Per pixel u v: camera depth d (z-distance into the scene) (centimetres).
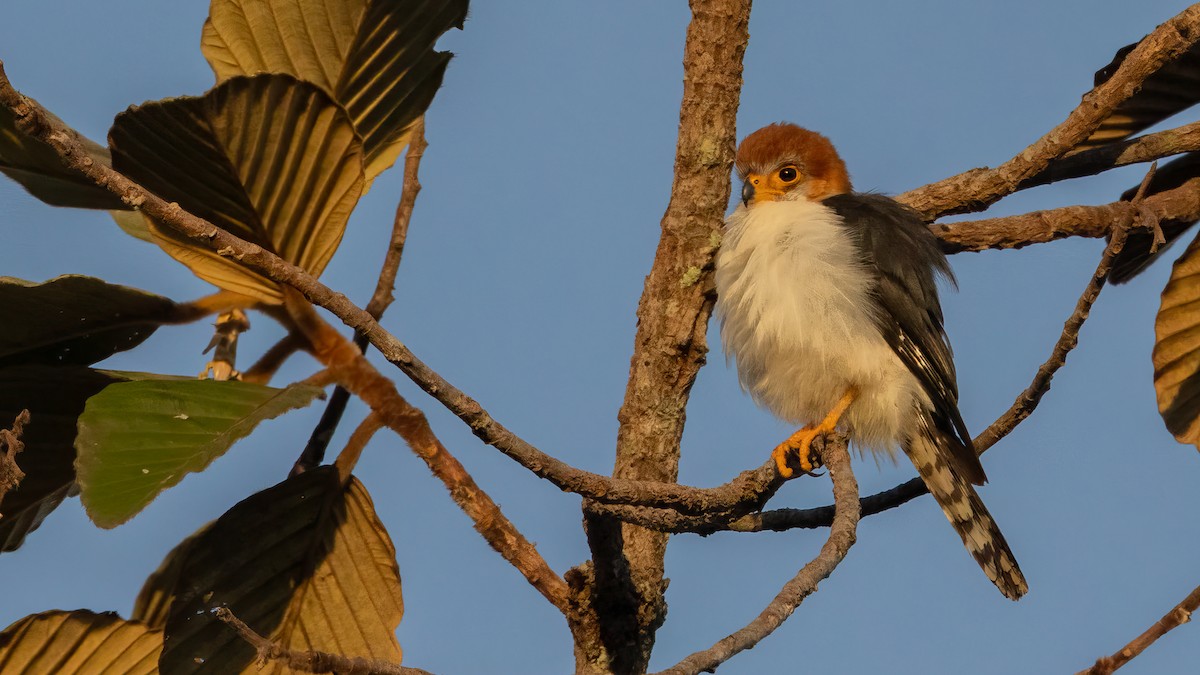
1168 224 736
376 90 601
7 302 491
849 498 501
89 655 545
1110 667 513
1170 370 698
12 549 571
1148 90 733
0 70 408
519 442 477
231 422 452
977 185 761
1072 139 700
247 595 540
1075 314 579
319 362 525
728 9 565
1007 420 664
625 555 579
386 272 598
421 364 460
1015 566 792
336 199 514
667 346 585
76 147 432
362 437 529
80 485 425
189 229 452
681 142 582
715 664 363
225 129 478
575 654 576
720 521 545
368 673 424
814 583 417
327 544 548
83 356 531
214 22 577
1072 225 732
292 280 459
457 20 591
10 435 448
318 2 571
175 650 531
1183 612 504
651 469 591
